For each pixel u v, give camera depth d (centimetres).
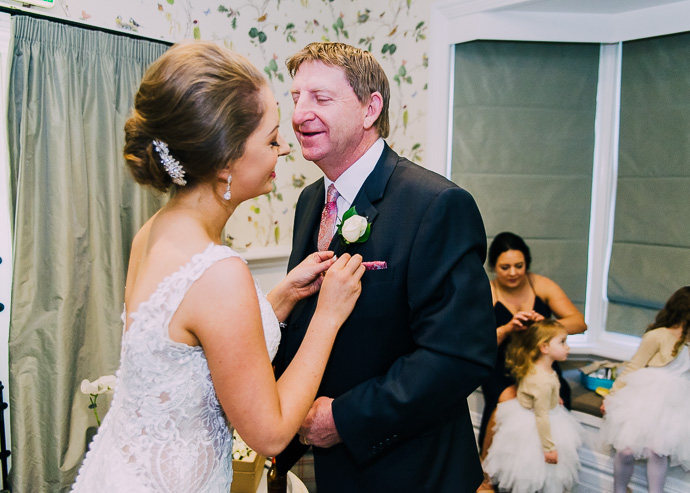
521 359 230
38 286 189
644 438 214
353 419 108
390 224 114
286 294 122
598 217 276
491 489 240
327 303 106
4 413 198
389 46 289
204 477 97
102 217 205
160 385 91
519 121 269
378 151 121
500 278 251
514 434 225
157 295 88
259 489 169
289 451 134
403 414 105
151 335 88
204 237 93
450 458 122
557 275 277
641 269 260
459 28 259
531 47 265
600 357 276
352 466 120
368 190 119
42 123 187
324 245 129
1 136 191
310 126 114
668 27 237
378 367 116
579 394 255
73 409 200
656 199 253
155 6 226
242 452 165
